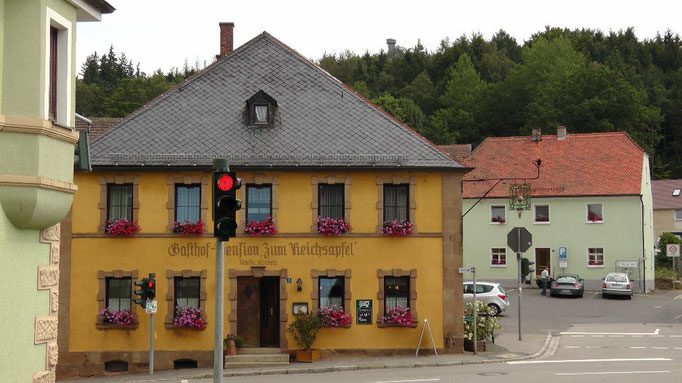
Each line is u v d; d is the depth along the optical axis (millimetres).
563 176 61031
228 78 31047
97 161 27859
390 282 28656
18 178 12469
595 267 58812
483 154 65000
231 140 28906
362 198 28594
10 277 12633
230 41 35812
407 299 28641
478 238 61219
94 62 150625
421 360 26953
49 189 12969
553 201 59812
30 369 13148
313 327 27531
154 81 123812
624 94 77500
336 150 28781
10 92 12672
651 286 60219
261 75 31203
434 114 112562
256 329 28328
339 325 27984
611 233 58562
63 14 13727
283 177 28453
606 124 76500
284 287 28172
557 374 23219
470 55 139000
